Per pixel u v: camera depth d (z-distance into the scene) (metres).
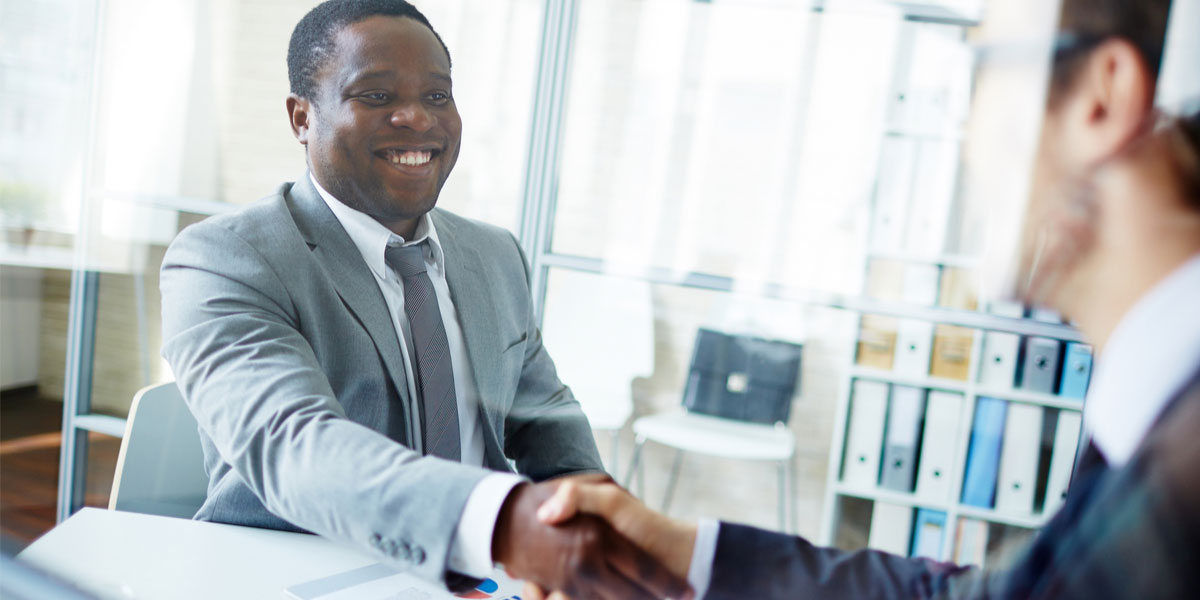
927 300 2.40
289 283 0.82
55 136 2.64
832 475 2.43
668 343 2.70
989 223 0.32
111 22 2.67
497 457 0.94
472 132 2.59
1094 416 0.31
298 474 0.62
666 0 2.69
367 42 0.93
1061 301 0.30
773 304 2.63
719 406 2.65
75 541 0.70
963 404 2.28
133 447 0.88
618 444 2.70
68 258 2.61
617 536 0.53
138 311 2.64
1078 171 0.29
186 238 0.83
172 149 2.72
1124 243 0.28
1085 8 0.29
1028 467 2.21
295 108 0.97
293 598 0.62
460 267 1.01
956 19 2.36
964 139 0.32
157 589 0.62
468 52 2.55
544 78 2.45
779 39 2.67
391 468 0.59
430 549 0.56
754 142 2.70
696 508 2.64
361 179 0.92
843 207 2.60
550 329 2.67
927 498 2.31
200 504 0.90
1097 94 0.29
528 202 2.47
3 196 2.62
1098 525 0.28
